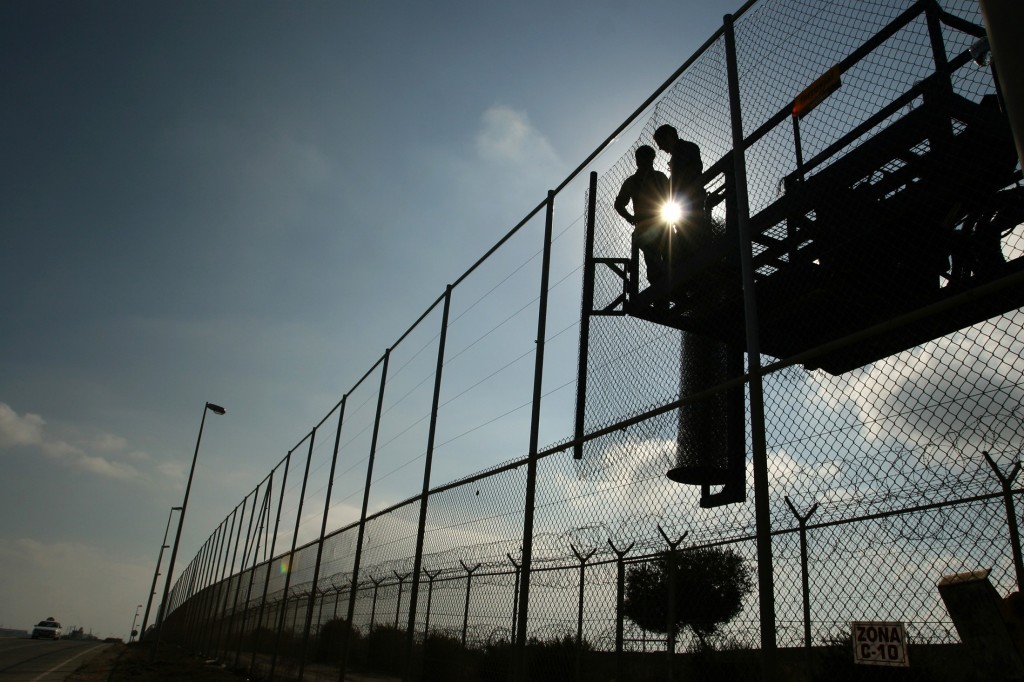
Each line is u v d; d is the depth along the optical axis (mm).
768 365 3725
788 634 3539
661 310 5637
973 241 4344
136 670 21000
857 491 3256
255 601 20109
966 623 2564
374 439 10766
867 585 3307
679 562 4414
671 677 4285
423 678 7414
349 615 9977
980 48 3488
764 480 3584
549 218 6820
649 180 5648
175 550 27172
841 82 3916
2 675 18766
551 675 5355
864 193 4574
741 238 4113
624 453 4938
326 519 12750
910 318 3084
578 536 5305
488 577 6473
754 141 4461
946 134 3988
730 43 4707
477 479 7016
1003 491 2932
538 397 6184
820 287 4969
